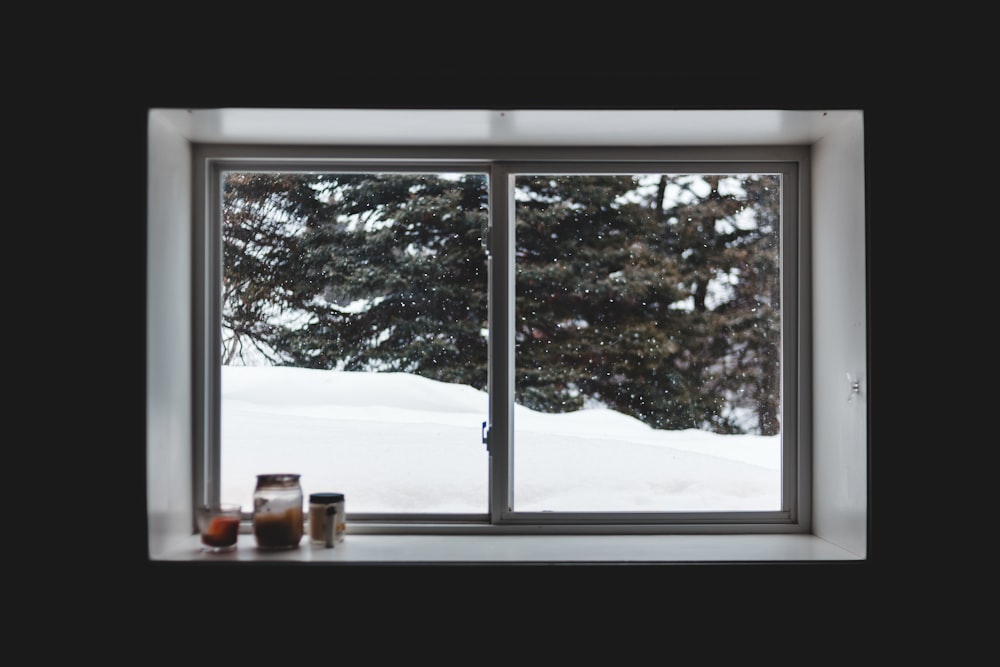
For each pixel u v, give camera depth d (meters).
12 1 1.65
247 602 1.62
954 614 1.64
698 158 1.93
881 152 1.67
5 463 1.63
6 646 1.62
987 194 1.67
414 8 1.68
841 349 1.77
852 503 1.72
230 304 1.93
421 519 1.92
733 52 1.68
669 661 1.63
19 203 1.64
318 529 1.77
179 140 1.82
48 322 1.64
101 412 1.64
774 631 1.64
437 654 1.62
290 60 1.67
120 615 1.62
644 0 1.68
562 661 1.63
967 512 1.65
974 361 1.65
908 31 1.69
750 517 1.92
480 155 1.92
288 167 1.93
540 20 1.68
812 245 1.92
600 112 1.69
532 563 1.63
